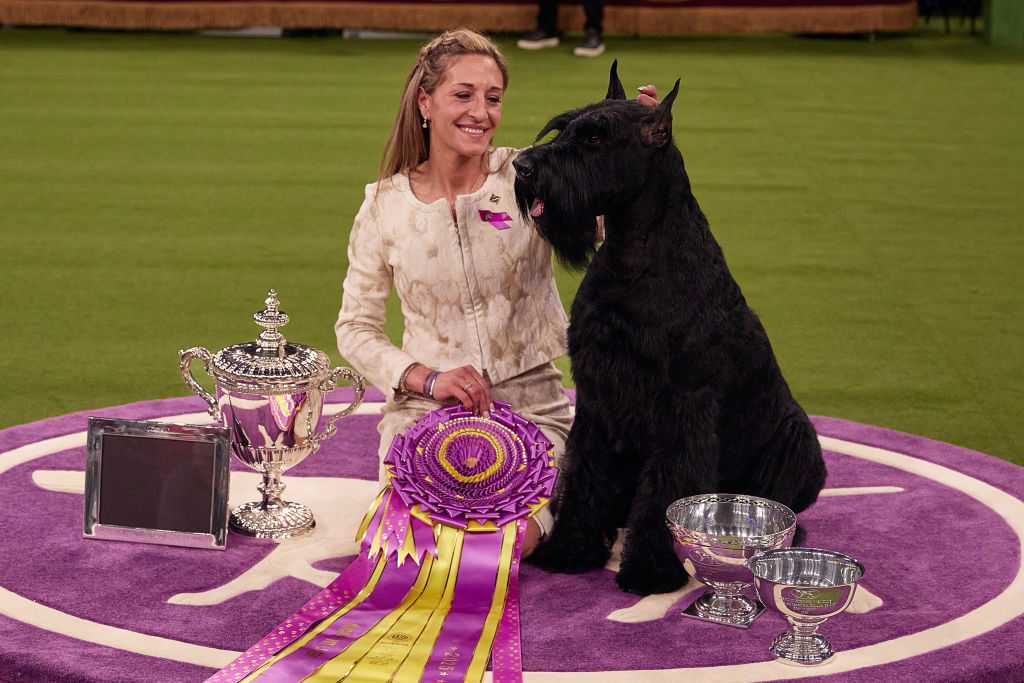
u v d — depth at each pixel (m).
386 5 20.27
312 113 14.97
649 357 4.68
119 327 8.09
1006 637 4.46
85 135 13.63
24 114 14.52
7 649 4.24
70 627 4.43
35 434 6.14
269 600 4.70
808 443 5.04
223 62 18.11
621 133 4.58
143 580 4.82
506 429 5.09
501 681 4.12
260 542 5.19
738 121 15.04
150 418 6.39
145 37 20.31
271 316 5.30
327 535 5.28
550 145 4.62
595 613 4.66
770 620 4.62
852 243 10.48
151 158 12.77
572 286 9.20
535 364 5.45
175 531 5.11
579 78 17.08
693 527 4.79
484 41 5.21
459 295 5.30
